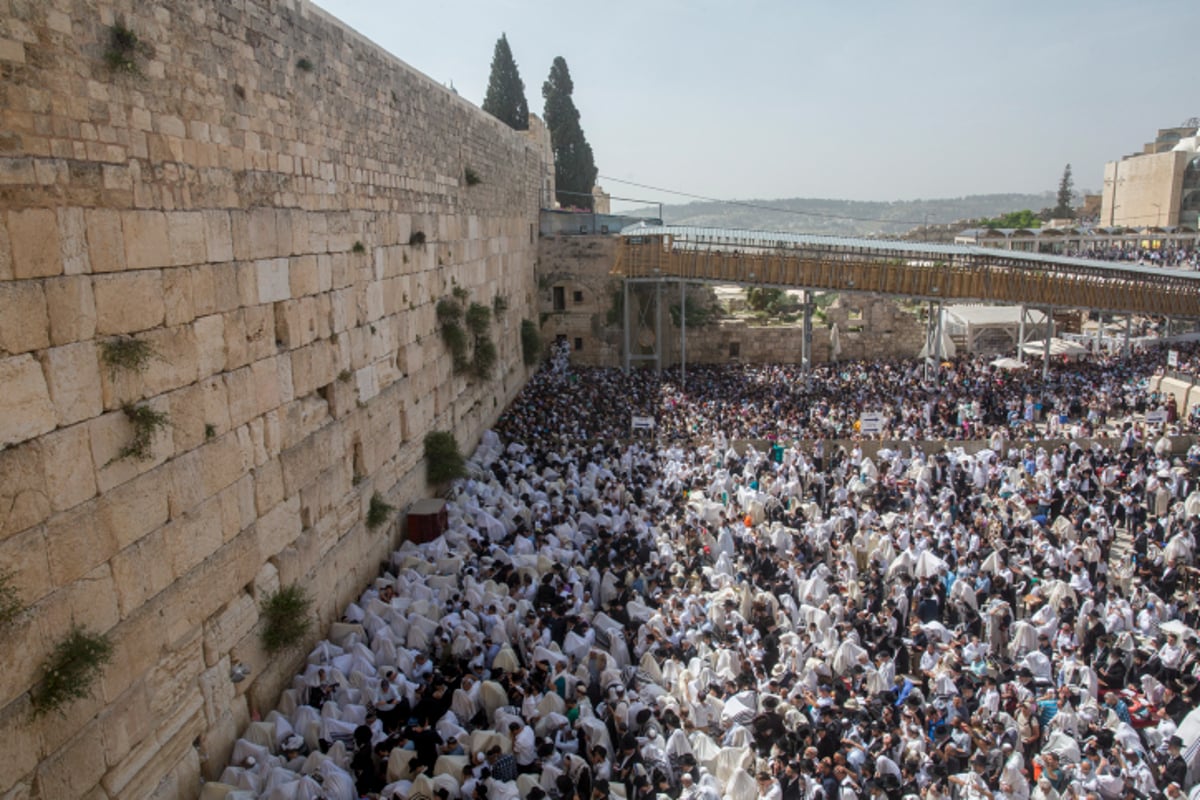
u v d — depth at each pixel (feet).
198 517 38.01
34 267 28.35
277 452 46.16
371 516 60.39
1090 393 123.24
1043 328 181.16
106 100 31.94
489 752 39.70
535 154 152.46
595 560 67.26
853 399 124.47
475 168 95.96
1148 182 336.49
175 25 36.42
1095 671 53.26
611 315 165.37
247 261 42.65
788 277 139.13
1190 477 89.86
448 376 83.66
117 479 32.32
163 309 35.35
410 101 71.10
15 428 27.53
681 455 98.12
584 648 52.16
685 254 143.95
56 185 29.35
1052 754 40.01
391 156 66.18
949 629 60.03
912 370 148.77
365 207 60.23
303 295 49.60
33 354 28.32
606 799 37.27
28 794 27.76
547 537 69.21
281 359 46.65
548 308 164.66
